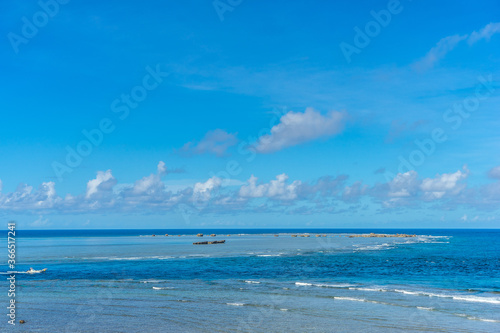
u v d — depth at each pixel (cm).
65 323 2500
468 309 2847
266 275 4700
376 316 2648
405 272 5003
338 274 4803
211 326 2433
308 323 2491
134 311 2811
